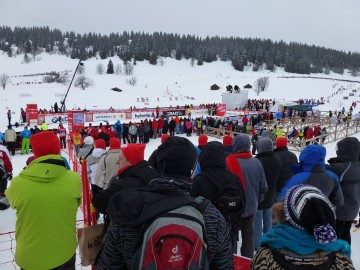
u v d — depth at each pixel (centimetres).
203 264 157
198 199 180
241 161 427
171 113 3078
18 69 12369
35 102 5228
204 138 686
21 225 279
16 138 1602
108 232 174
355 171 423
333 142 2066
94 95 6525
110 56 14975
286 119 2933
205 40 18375
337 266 167
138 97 6812
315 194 172
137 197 167
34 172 278
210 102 6600
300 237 166
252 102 4512
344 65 16212
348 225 444
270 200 491
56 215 277
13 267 450
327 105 6244
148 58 13962
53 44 16700
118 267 172
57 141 297
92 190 629
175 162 189
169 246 145
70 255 289
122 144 1947
